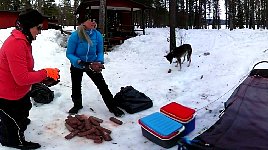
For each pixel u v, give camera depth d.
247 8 52.81
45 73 3.39
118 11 21.48
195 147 2.52
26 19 3.23
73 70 4.82
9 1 41.84
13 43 3.15
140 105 5.15
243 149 2.47
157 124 3.96
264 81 4.54
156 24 44.66
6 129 3.60
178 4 45.84
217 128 2.91
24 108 3.61
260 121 3.06
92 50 4.67
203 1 52.41
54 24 26.50
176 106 4.36
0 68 3.35
